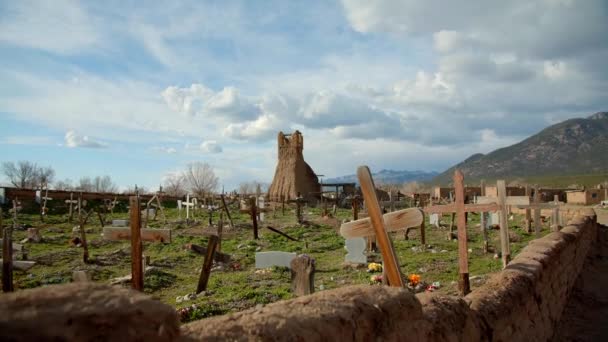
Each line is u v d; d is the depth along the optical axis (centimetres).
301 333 247
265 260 1488
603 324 848
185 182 6900
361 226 611
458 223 820
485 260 1515
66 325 159
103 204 3897
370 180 575
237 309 948
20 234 2383
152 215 3462
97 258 1717
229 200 4644
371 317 298
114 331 171
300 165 6222
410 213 594
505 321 498
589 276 1285
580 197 5891
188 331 223
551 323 727
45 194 3441
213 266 1562
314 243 2150
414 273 1318
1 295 164
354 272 1406
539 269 684
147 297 196
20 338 147
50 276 1416
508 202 1756
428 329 353
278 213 4053
